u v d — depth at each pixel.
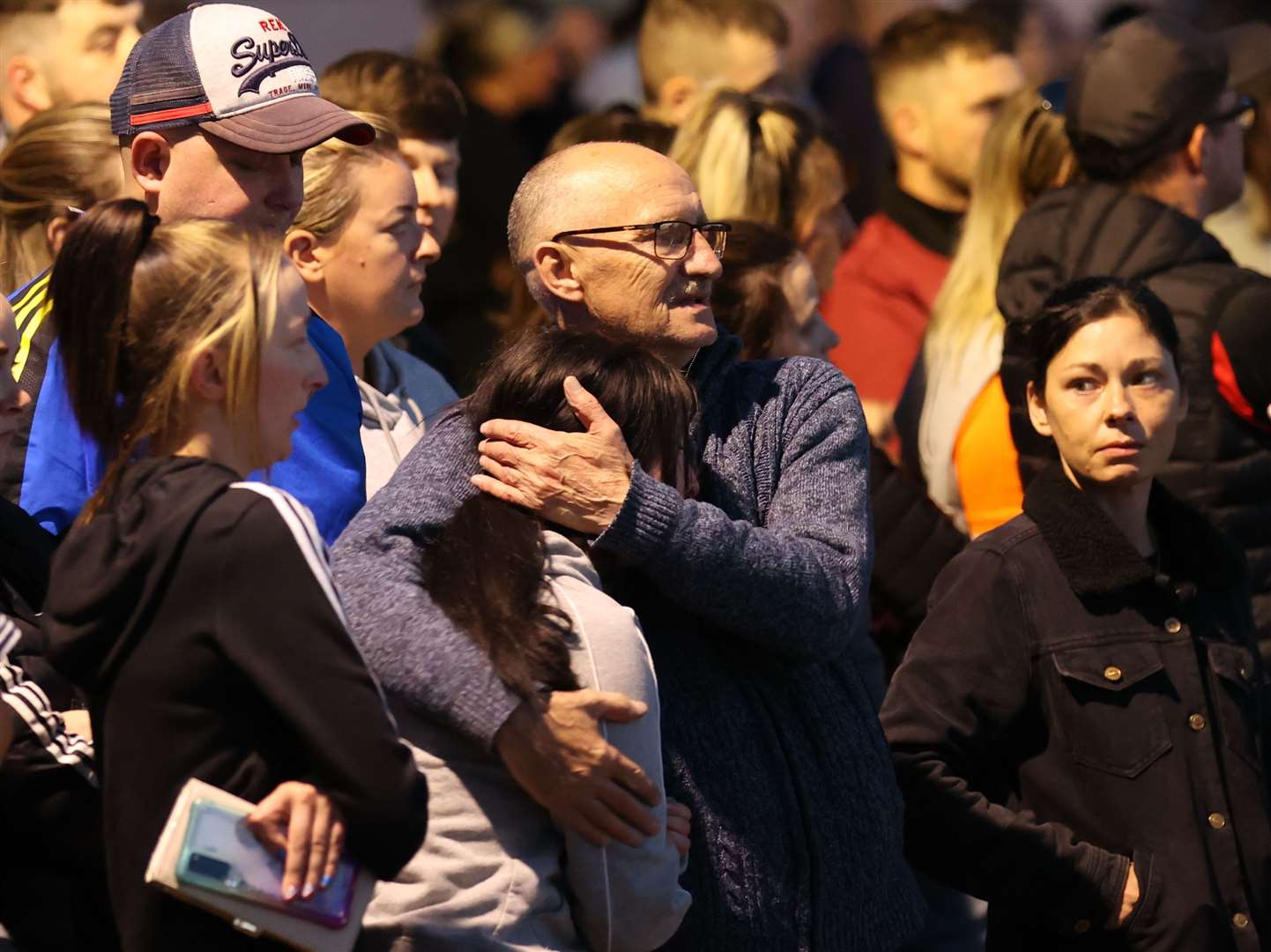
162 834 7.79
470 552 9.21
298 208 11.45
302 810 7.95
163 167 11.08
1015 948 12.12
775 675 10.23
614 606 9.28
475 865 8.92
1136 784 11.63
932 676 11.85
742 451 10.66
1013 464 14.81
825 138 19.53
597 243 10.76
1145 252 14.45
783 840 9.91
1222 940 11.41
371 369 13.79
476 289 19.25
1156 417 11.95
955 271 16.45
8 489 10.57
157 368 8.38
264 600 7.94
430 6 26.98
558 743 8.78
